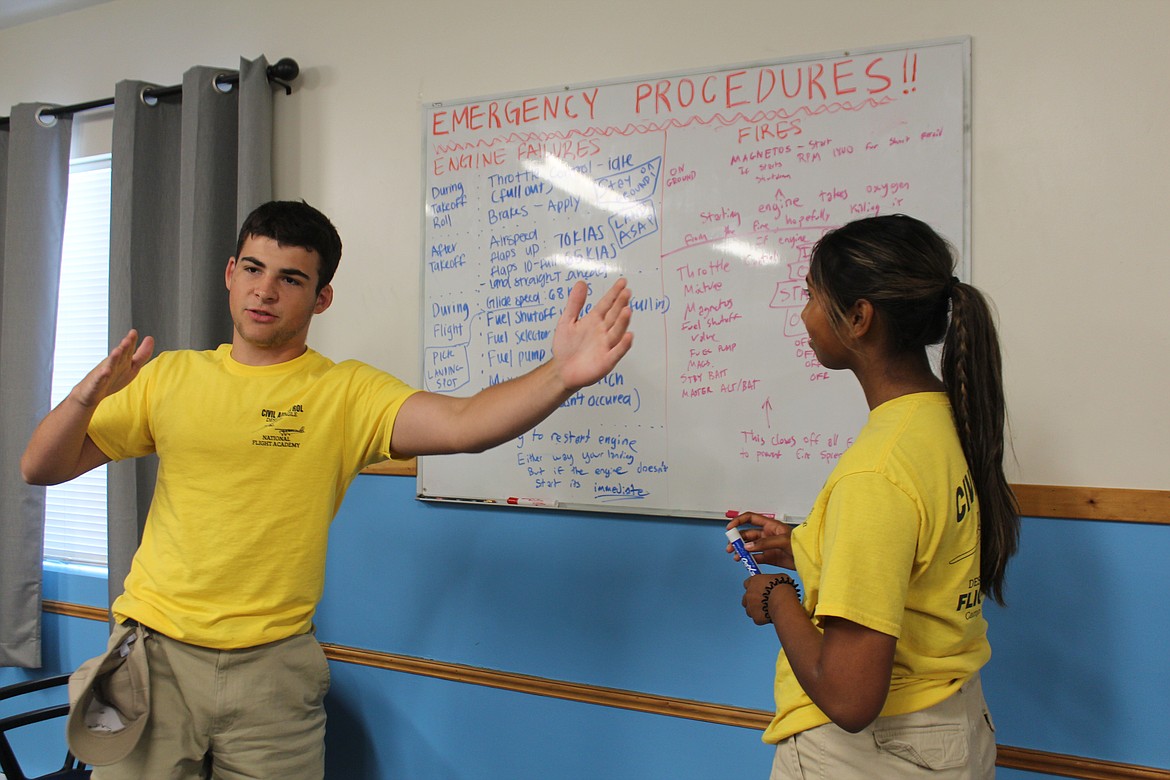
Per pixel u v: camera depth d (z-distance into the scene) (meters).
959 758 0.90
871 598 0.82
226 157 2.08
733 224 1.62
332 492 1.38
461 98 1.88
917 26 1.52
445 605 1.87
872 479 0.86
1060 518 1.42
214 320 2.04
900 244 0.92
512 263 1.82
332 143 2.04
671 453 1.67
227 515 1.31
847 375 1.54
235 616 1.31
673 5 1.70
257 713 1.33
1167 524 1.36
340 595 1.97
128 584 1.37
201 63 2.21
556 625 1.77
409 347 1.94
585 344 1.01
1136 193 1.39
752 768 1.60
